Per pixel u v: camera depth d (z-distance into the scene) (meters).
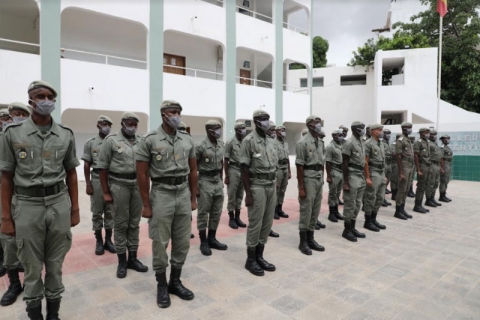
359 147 5.27
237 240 5.12
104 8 10.92
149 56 11.93
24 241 2.44
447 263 4.25
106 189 3.79
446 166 8.81
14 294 3.12
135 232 3.89
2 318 2.81
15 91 9.38
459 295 3.36
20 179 2.44
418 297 3.30
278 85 16.03
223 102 14.05
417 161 7.26
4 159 2.42
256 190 3.83
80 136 12.16
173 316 2.87
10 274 3.14
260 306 3.06
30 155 2.45
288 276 3.76
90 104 10.72
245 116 14.84
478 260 4.38
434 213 7.33
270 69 19.22
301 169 4.54
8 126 2.44
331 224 6.27
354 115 20.52
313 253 4.58
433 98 17.16
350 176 5.25
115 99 11.20
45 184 2.49
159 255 3.09
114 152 3.79
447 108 16.98
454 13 19.55
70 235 2.69
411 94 17.47
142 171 3.13
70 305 3.03
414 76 17.45
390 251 4.70
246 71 17.17
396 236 5.48
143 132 13.45
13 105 3.09
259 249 4.00
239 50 16.53
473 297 3.32
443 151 8.77
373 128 5.82
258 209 3.82
